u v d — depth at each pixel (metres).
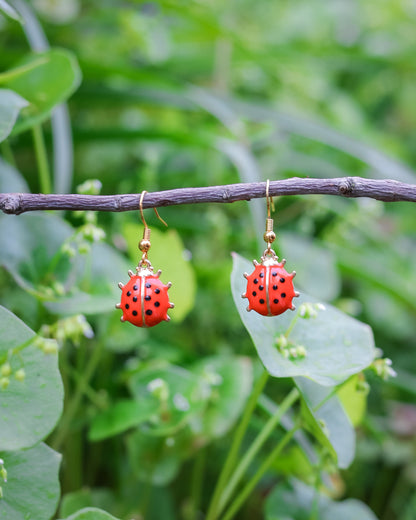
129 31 0.71
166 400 0.41
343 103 0.92
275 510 0.40
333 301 0.65
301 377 0.37
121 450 0.50
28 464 0.34
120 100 0.63
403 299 0.62
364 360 0.35
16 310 0.45
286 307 0.33
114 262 0.42
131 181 0.63
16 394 0.33
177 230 0.61
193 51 0.84
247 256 0.59
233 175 0.69
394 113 1.08
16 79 0.40
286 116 0.67
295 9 1.06
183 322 0.56
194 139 0.57
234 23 0.95
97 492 0.45
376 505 0.57
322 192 0.31
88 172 0.70
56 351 0.33
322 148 0.83
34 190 0.65
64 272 0.40
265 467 0.38
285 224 0.72
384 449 0.54
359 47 0.89
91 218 0.38
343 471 0.54
